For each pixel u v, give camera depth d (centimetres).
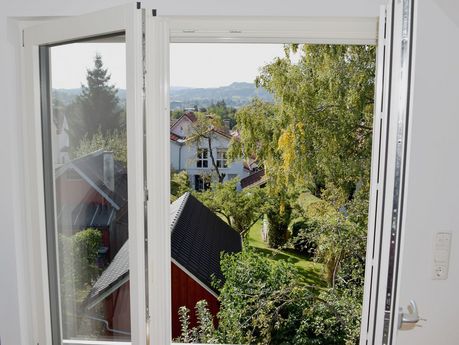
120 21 125
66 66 153
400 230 106
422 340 156
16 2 146
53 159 164
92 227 158
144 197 134
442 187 147
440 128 144
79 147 156
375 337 114
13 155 156
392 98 104
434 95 143
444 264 151
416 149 146
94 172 154
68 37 140
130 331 150
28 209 164
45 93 159
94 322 165
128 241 138
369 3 140
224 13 142
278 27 146
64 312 173
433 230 150
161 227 156
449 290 153
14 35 152
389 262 107
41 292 165
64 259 169
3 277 160
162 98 150
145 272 137
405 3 101
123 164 142
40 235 162
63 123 159
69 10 146
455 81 142
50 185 165
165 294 161
